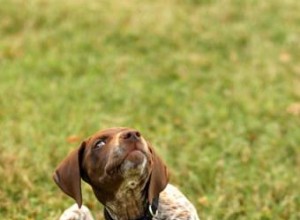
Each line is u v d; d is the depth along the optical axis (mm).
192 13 19125
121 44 17031
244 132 12539
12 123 12461
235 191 10102
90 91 14367
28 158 10734
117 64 15844
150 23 17875
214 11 19125
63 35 17359
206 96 14391
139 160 6191
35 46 16750
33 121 12672
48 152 11023
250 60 16609
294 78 15562
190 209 7234
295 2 20109
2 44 16797
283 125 13109
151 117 13156
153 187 6512
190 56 16469
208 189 10211
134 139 6219
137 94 14219
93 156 6547
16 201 9594
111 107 13688
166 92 14523
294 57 16906
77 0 19266
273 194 10062
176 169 10805
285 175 10750
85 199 9406
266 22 18750
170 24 17938
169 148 11727
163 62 16078
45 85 14609
